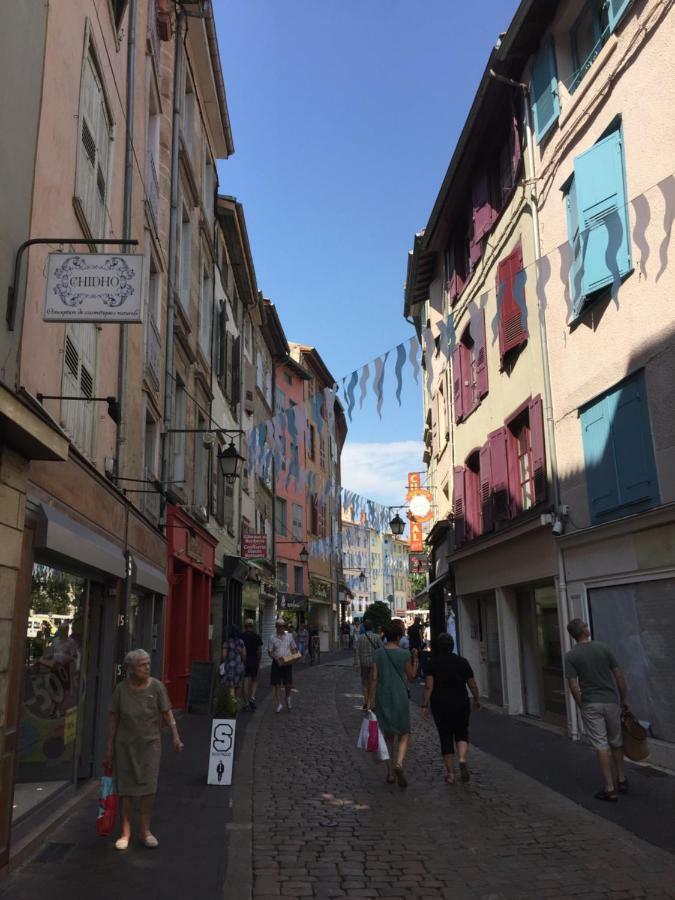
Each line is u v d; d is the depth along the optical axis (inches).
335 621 2032.5
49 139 255.4
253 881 199.0
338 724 513.7
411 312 940.6
